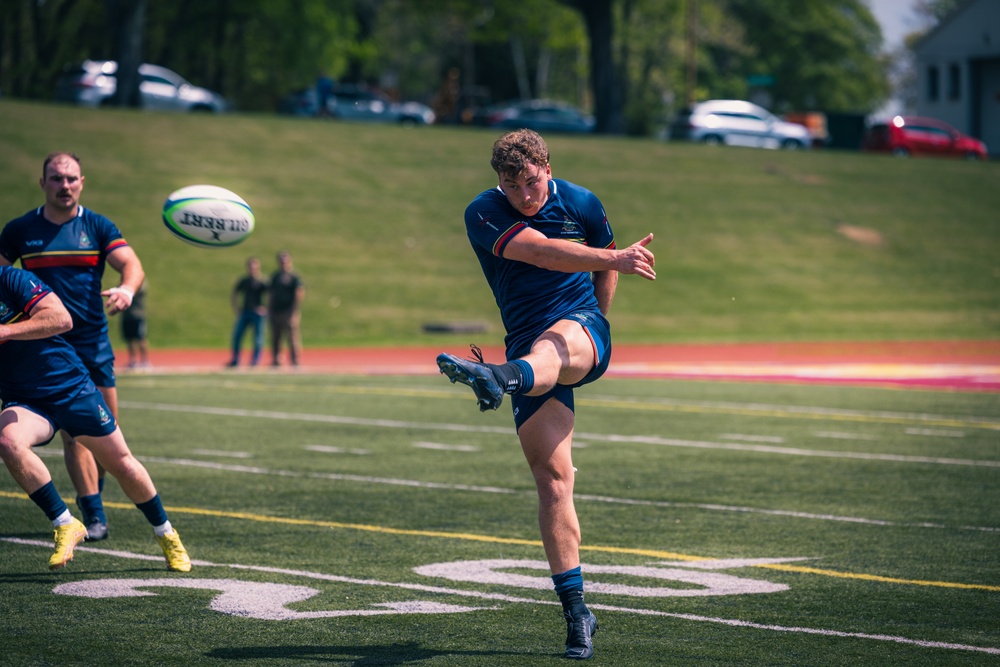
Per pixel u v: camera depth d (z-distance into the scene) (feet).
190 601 71.77
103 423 75.87
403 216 438.81
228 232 86.12
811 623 68.08
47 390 74.02
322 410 180.14
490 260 65.05
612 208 465.88
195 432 152.97
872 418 177.68
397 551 87.04
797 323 380.17
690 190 497.87
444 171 487.20
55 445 141.49
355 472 123.95
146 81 577.84
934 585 78.02
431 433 155.74
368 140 510.58
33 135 438.40
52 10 628.28
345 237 412.98
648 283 404.57
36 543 88.02
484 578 78.95
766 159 557.74
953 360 297.33
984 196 538.47
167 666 58.54
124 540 89.61
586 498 111.04
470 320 365.20
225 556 84.58
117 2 535.19
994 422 173.99
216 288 362.53
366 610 70.23
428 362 285.64
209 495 109.29
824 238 467.93
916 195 529.45
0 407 78.79
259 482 116.88
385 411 179.83
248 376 238.68
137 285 84.79
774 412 184.24
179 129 481.46
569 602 61.05
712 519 101.24
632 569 82.23
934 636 65.36
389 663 59.36
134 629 65.41
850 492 115.24
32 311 73.10
